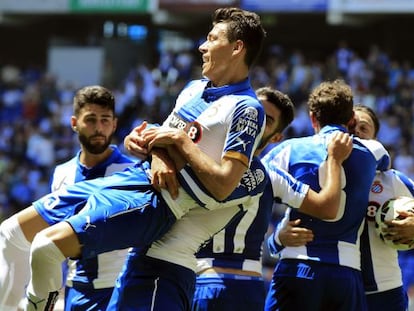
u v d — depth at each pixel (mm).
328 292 7648
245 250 7695
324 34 41812
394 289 8172
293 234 7695
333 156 7648
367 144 8031
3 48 47875
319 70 35062
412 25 39250
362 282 7867
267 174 7227
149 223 6445
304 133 28984
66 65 41594
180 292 6648
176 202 6465
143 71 37781
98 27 44750
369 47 41156
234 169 6426
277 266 7973
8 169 32188
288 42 42688
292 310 7750
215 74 6793
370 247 8164
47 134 34531
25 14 43188
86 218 6289
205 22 41812
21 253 6863
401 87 32906
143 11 40312
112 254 8266
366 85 33188
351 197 7734
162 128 6578
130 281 6648
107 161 8766
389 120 30047
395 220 7859
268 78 34844
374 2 36812
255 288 7668
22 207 31016
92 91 8617
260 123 6637
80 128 8609
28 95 38281
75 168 8820
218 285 7559
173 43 43875
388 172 8297
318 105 8109
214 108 6645
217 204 6523
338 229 7730
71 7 41750
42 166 33125
